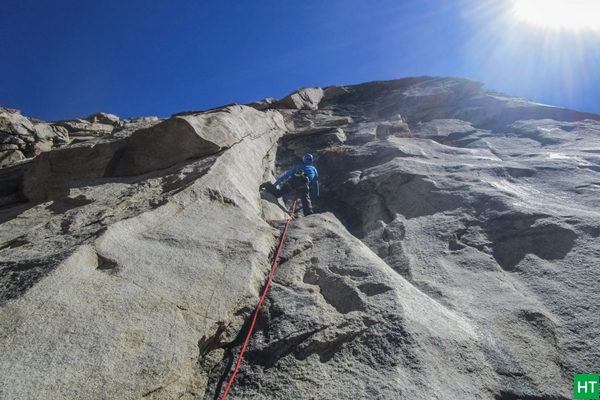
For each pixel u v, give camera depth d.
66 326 2.88
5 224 5.18
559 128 9.83
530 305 3.89
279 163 10.38
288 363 3.17
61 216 5.12
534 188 6.61
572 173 6.89
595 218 4.95
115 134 8.77
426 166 7.89
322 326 3.45
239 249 4.55
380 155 9.14
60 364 2.60
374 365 3.01
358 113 14.55
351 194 7.77
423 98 13.63
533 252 4.79
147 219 4.63
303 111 14.57
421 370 2.92
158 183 6.21
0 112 13.84
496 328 3.66
